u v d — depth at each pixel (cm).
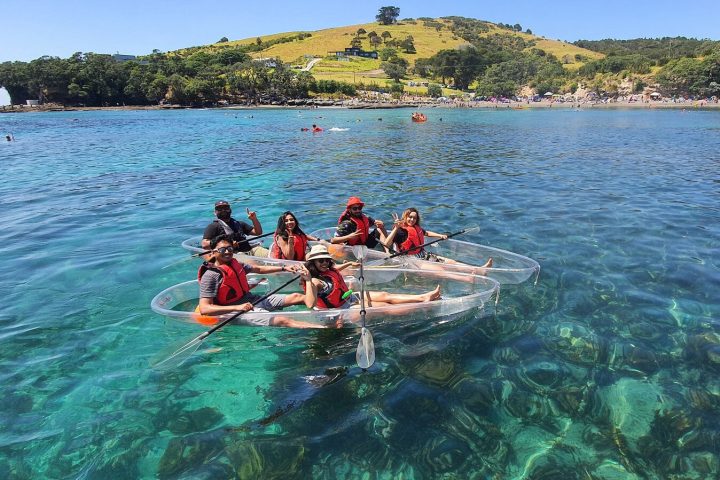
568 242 912
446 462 372
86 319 618
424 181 1631
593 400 445
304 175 1778
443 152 2502
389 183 1598
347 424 416
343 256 831
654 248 866
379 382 476
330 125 4912
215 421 422
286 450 386
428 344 546
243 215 1184
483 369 496
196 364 512
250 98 11831
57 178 1733
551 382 472
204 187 1543
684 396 448
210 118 6650
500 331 573
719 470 361
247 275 699
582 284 707
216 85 11569
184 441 397
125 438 401
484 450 385
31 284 731
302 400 450
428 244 812
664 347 531
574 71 13650
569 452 382
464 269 746
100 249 901
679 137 3225
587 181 1587
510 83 12556
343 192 1453
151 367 506
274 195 1417
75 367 508
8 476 360
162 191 1480
